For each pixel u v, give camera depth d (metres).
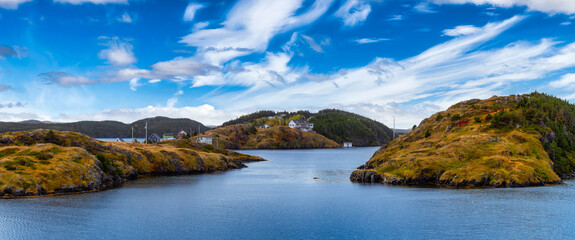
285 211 86.19
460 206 87.38
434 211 83.31
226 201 97.88
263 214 83.50
